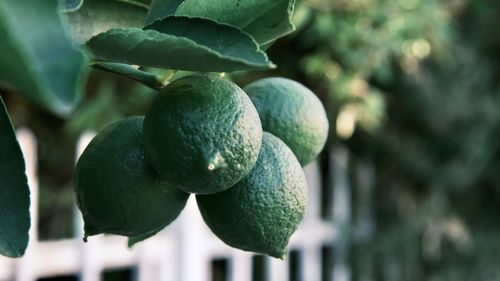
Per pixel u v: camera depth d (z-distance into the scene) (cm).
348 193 193
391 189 198
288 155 47
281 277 181
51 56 30
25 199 41
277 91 51
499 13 187
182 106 42
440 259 201
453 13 176
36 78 29
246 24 43
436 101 177
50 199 173
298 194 46
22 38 30
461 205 203
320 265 188
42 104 30
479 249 203
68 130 153
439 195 194
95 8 46
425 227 194
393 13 159
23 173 41
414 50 164
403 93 177
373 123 167
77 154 137
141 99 147
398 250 194
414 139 186
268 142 46
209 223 46
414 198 197
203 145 42
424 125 183
